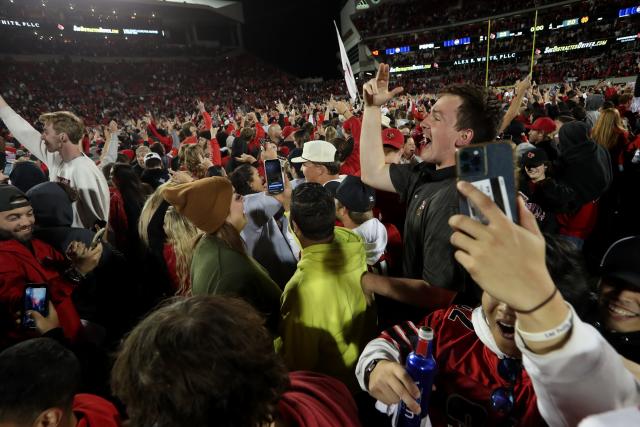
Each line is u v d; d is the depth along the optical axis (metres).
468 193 0.48
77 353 1.80
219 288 1.60
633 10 31.58
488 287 0.47
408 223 1.74
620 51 33.09
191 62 47.50
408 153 4.51
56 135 2.86
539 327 0.47
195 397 0.62
